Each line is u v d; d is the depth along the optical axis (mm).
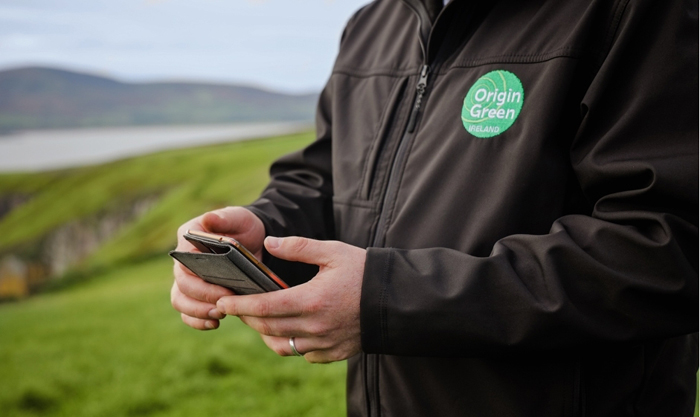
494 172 841
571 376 782
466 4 946
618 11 768
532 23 869
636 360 806
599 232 708
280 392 2740
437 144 918
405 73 1046
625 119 724
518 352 710
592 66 796
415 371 890
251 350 3127
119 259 6039
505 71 866
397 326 722
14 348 3660
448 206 864
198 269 817
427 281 726
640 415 828
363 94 1114
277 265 1033
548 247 713
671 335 675
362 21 1249
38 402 3004
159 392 2896
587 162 754
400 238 900
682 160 671
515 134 832
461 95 911
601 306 688
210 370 3000
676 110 696
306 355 822
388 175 990
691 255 665
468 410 845
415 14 1070
